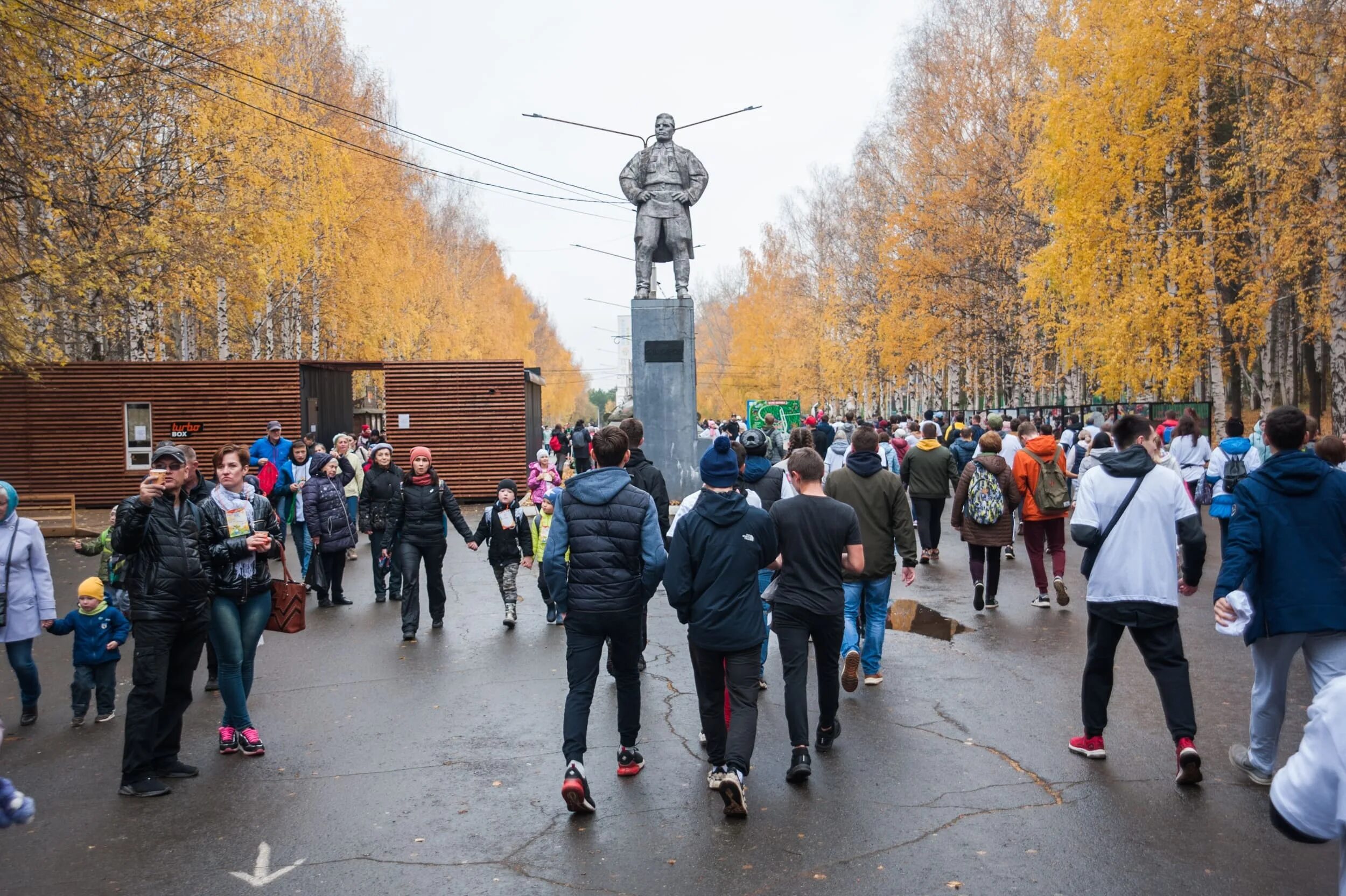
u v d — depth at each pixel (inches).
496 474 933.8
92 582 275.7
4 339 650.8
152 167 810.2
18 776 229.6
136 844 186.2
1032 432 413.7
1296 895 153.0
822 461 223.0
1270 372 1069.8
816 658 222.7
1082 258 934.4
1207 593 415.5
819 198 2175.2
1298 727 236.8
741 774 190.9
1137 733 234.4
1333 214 740.7
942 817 186.5
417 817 195.6
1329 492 185.9
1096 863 165.3
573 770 192.1
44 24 566.3
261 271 993.5
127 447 859.4
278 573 534.9
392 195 1545.3
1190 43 847.1
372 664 332.5
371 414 1541.6
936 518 527.5
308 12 1328.7
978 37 1338.6
